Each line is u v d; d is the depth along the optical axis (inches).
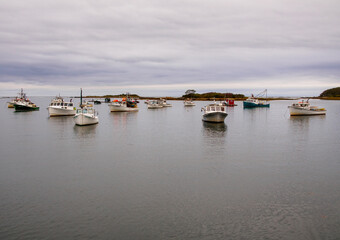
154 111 4643.2
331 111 4439.0
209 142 1620.3
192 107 6205.7
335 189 857.5
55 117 3137.3
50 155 1293.1
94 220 669.9
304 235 608.7
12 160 1202.6
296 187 874.1
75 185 896.9
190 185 894.4
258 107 5487.2
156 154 1312.7
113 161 1186.0
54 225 646.5
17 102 4266.7
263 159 1210.6
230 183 911.0
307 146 1496.1
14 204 755.4
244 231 623.8
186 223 657.6
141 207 737.6
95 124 2516.0
